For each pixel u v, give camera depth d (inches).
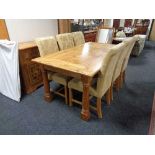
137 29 286.5
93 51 93.2
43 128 68.7
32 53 92.8
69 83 74.3
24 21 109.0
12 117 75.3
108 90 79.9
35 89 101.2
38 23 120.0
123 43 67.0
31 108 82.2
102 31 145.6
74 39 116.0
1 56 81.6
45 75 79.7
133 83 112.3
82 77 61.9
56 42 98.9
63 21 137.8
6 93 92.3
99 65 67.2
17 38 107.5
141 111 80.2
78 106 84.0
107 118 74.8
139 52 186.5
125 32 225.3
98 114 73.9
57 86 104.5
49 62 71.6
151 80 117.6
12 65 80.2
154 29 300.2
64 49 102.2
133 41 84.0
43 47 87.4
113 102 88.2
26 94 95.6
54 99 90.2
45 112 79.0
